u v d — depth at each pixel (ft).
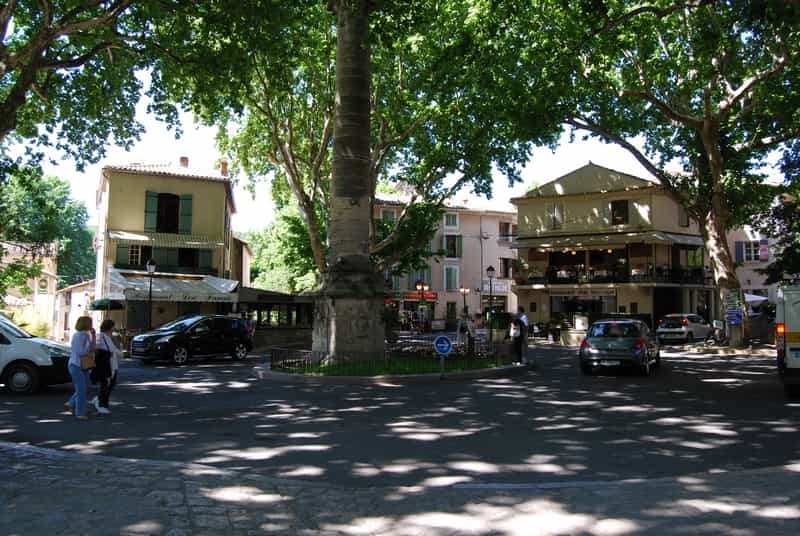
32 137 72.95
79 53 67.77
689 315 120.47
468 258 195.52
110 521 16.24
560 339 115.03
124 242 114.93
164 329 75.36
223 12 50.65
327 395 43.32
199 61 57.82
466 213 196.54
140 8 55.88
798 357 40.45
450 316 190.70
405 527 16.38
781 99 73.20
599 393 44.01
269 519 16.81
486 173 97.19
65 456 23.71
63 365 43.73
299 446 26.61
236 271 169.07
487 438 28.30
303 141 103.81
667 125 95.30
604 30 49.16
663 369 63.52
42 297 166.71
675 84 82.48
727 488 19.62
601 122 86.38
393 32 53.06
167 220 118.83
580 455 25.03
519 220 150.82
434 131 94.27
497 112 76.74
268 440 27.86
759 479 20.66
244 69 58.75
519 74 66.59
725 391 45.03
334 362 55.98
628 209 137.59
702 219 93.09
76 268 209.87
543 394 43.52
